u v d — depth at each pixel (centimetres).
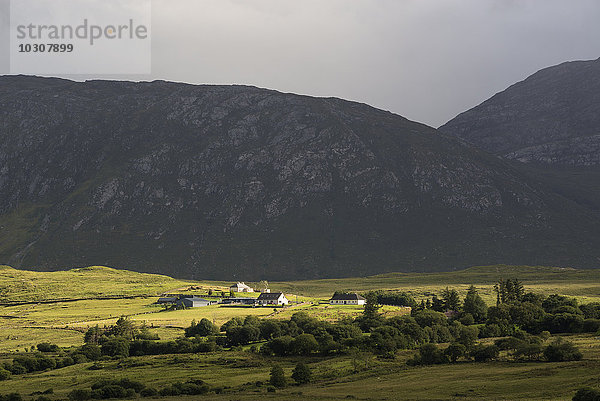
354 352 15662
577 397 9425
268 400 11438
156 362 16888
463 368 13650
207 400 11831
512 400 10019
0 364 16912
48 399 12650
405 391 11569
